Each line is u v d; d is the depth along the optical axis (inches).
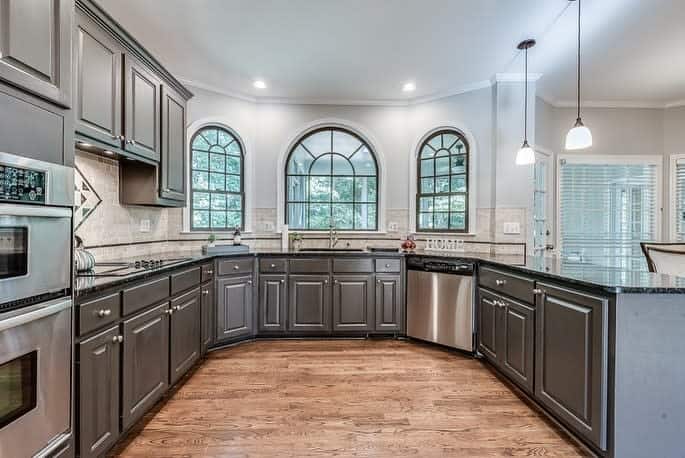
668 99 170.9
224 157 160.7
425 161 167.9
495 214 144.4
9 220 44.5
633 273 81.5
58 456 53.5
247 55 125.6
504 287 104.0
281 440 75.1
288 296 141.2
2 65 44.8
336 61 129.8
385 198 169.2
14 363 46.0
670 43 117.0
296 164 173.0
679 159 173.0
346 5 96.3
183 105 124.7
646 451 63.9
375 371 111.3
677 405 63.9
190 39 114.4
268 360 119.9
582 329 70.8
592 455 70.9
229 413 85.7
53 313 51.5
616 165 175.8
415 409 88.4
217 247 134.1
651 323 64.0
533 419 84.4
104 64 81.8
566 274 79.4
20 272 46.4
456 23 105.0
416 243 164.4
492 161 146.7
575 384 72.9
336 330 141.9
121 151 88.9
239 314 134.5
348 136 173.9
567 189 175.0
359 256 142.0
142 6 96.3
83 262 77.5
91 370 61.8
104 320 65.7
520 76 141.7
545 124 168.1
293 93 161.0
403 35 112.0
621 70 138.5
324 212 174.6
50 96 52.1
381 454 70.8
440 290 131.7
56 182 52.1
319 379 105.1
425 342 138.0
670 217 174.1
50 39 52.4
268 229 167.5
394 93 160.2
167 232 140.5
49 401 51.4
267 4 95.8
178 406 89.0
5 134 45.6
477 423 82.4
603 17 101.7
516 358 96.7
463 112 153.5
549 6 96.5
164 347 88.8
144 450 71.5
